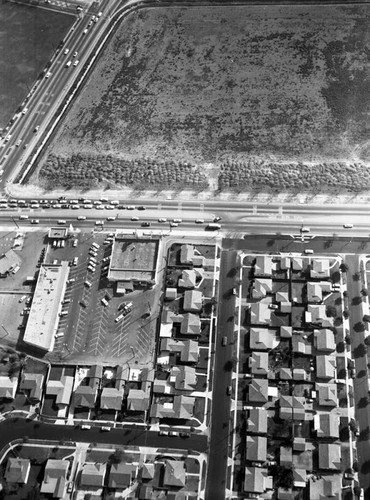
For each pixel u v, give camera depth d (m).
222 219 156.38
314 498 114.75
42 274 150.62
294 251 148.12
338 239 148.50
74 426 129.00
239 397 128.62
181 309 142.50
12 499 121.50
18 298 150.62
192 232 155.12
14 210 167.00
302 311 138.75
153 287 147.12
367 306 137.62
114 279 147.62
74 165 173.38
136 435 126.31
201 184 163.88
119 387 131.50
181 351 135.12
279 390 128.62
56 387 132.88
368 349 131.38
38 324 142.62
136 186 166.62
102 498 119.69
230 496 117.62
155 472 121.12
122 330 141.38
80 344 140.62
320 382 128.50
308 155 165.38
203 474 120.25
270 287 142.12
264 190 160.12
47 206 166.00
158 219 158.50
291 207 155.88
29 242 160.00
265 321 136.75
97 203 164.25
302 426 123.56
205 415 127.12
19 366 138.75
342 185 157.62
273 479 118.50
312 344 133.50
